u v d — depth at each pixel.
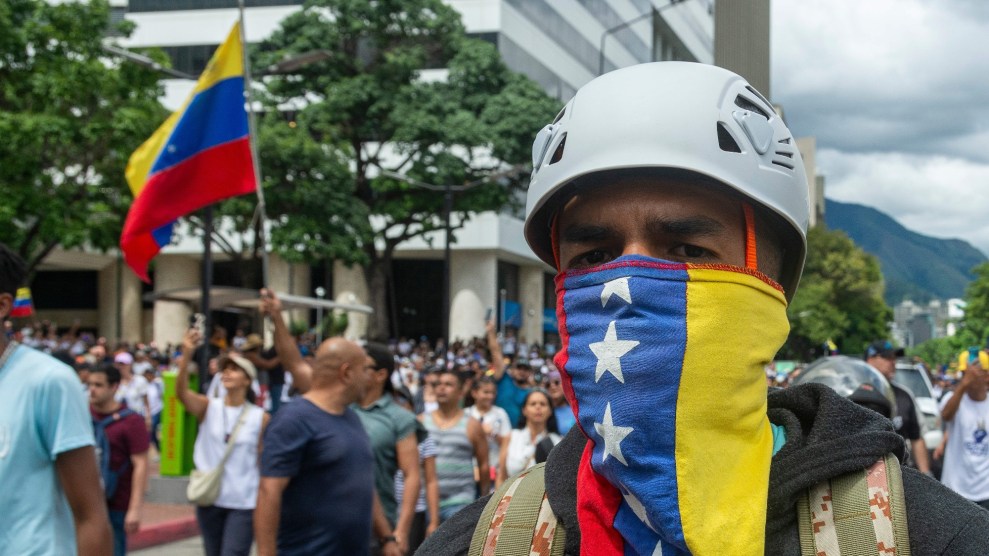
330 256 26.45
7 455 2.87
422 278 43.00
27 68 21.88
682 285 1.20
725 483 1.19
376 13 26.83
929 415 12.91
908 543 1.14
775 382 13.34
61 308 44.91
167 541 10.34
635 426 1.19
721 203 1.26
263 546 4.46
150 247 10.26
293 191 25.91
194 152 10.08
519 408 9.62
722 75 1.30
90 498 2.97
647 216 1.25
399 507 6.33
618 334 1.21
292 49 26.98
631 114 1.25
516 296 44.03
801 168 1.34
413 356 26.70
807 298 64.75
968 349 7.12
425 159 27.23
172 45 38.44
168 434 12.38
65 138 21.00
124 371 16.19
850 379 3.98
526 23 39.06
